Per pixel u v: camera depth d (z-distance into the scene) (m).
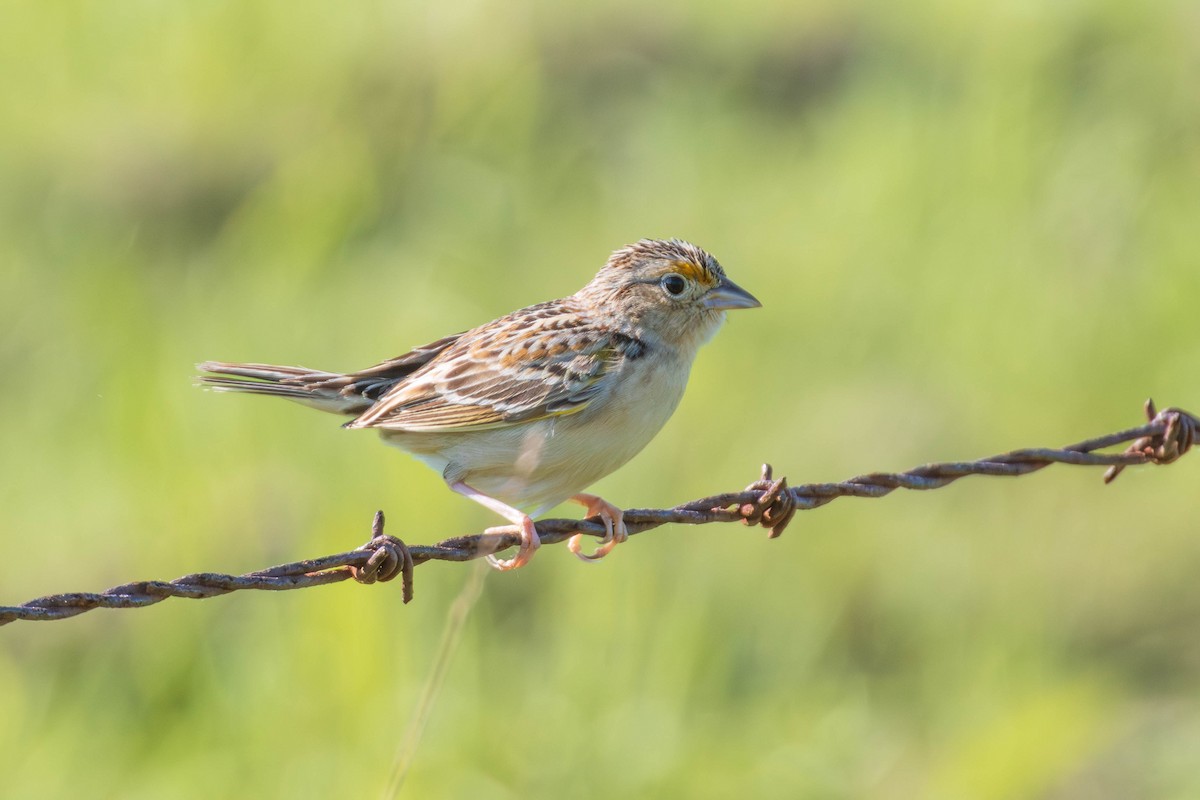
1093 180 18.20
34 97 21.34
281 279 16.44
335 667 11.35
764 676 12.88
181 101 21.11
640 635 12.25
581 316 8.70
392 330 16.05
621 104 20.38
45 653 13.17
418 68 20.44
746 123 20.39
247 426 14.17
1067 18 20.62
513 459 8.43
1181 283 16.53
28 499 14.69
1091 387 15.64
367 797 10.86
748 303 8.92
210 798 11.18
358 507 12.67
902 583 13.78
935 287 16.67
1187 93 19.66
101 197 19.55
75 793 11.41
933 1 21.72
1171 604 13.88
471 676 11.79
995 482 14.73
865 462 14.57
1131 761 12.53
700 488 14.20
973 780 12.21
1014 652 13.12
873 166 18.56
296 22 21.58
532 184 18.70
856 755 12.43
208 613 12.68
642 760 11.73
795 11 21.95
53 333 17.23
